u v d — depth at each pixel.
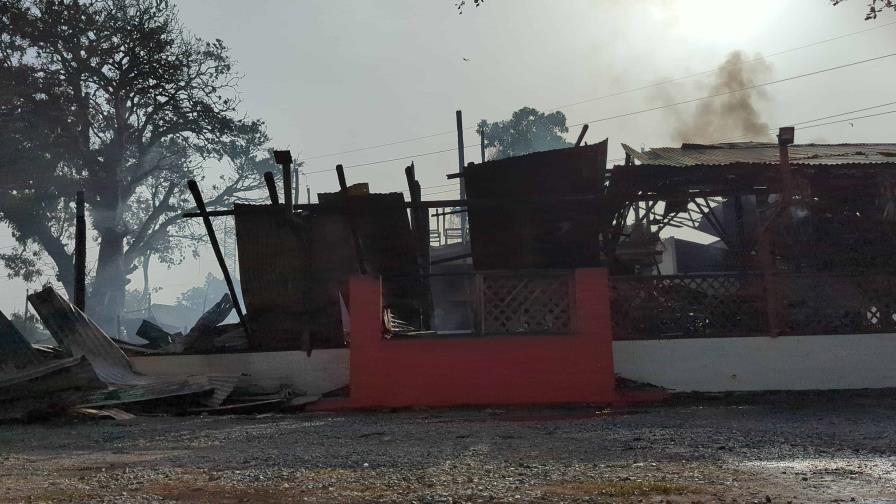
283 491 5.59
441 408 12.38
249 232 13.86
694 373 13.27
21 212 39.44
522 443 8.02
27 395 11.74
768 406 11.77
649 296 13.50
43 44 39.84
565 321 12.66
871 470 5.92
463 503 5.01
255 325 13.99
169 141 46.16
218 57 44.44
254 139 46.03
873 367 13.25
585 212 14.15
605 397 12.34
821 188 14.28
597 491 5.24
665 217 16.92
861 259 14.08
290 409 12.52
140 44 41.31
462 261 24.59
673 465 6.32
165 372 13.89
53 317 13.55
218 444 8.56
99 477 6.47
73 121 40.28
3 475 6.76
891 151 15.62
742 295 13.53
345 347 13.80
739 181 14.25
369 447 7.94
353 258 14.09
